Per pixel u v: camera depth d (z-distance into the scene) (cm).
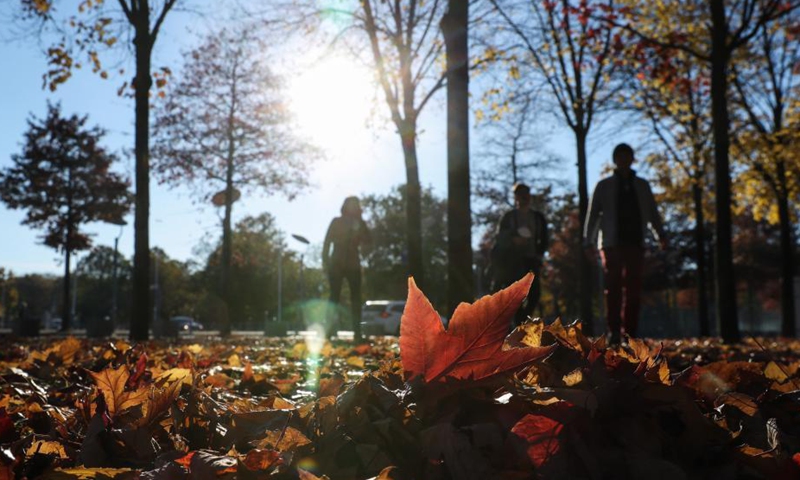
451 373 147
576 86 1691
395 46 1449
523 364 144
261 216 7569
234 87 2803
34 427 198
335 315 1082
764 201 2252
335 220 1072
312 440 153
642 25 1741
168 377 240
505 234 904
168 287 9344
